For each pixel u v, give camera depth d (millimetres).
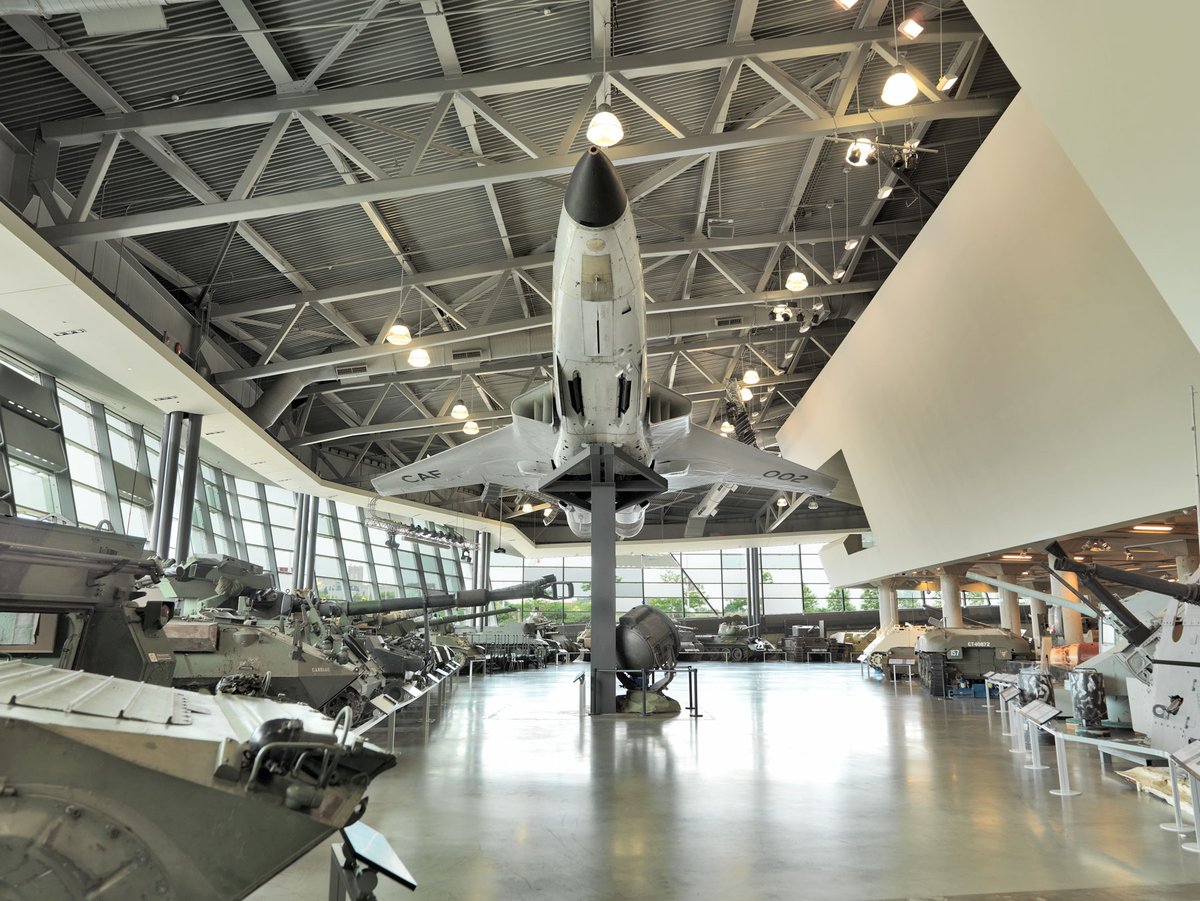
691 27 11609
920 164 16391
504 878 4621
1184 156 6309
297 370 17453
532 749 9633
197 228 14328
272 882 4559
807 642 45781
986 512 16250
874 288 18406
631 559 48188
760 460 19547
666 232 17703
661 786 7375
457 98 11133
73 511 16984
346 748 2334
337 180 13438
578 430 13680
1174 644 8008
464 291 18312
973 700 18562
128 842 2135
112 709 2389
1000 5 6945
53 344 15117
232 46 10281
